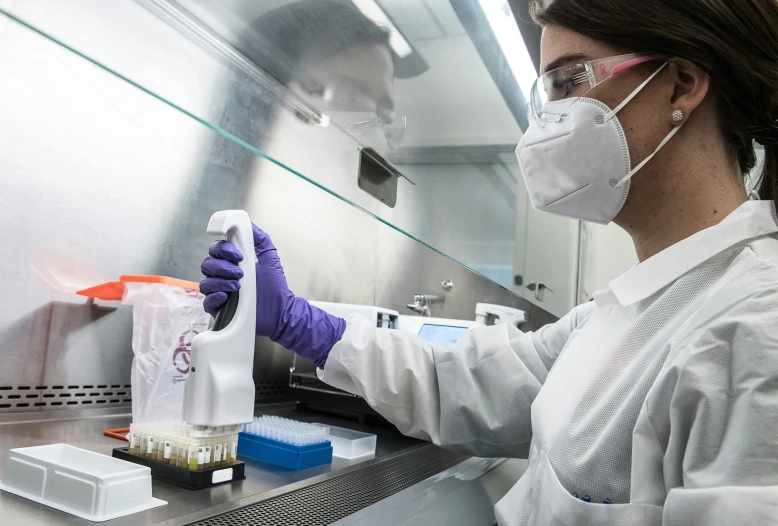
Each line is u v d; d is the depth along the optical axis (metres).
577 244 3.90
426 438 1.71
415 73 1.45
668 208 1.15
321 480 1.37
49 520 0.91
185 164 2.19
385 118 1.37
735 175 1.14
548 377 1.29
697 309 0.99
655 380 0.94
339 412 2.36
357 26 1.21
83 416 1.83
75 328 1.82
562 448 1.05
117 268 1.96
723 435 0.80
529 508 1.14
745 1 1.02
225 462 1.27
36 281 1.72
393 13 1.29
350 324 1.70
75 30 0.75
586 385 1.09
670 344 0.97
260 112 1.03
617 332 1.15
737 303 0.90
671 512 0.79
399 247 3.41
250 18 0.97
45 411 1.74
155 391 1.64
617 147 1.14
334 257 3.03
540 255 2.74
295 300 1.58
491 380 1.60
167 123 2.12
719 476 0.77
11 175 1.67
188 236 2.21
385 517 1.18
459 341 1.76
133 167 2.00
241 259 1.24
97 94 1.89
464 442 1.61
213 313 1.25
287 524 1.06
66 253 1.80
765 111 1.07
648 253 1.20
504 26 1.84
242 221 1.26
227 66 0.97
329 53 1.16
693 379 0.84
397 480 1.48
